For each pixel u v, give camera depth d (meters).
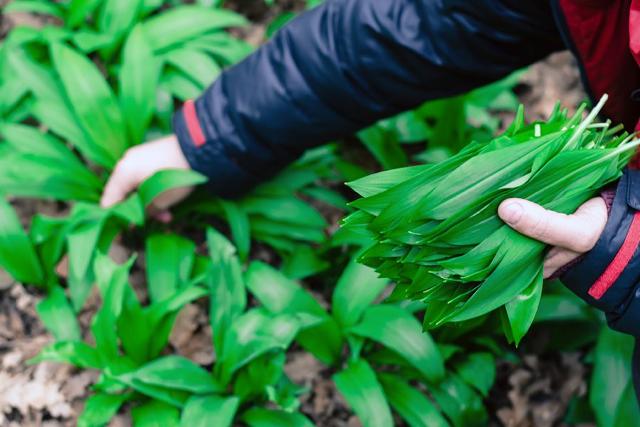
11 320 1.46
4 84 1.54
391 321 1.37
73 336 1.40
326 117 1.34
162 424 1.32
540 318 1.43
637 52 1.01
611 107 1.14
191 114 1.39
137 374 1.31
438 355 1.35
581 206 1.04
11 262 1.42
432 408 1.38
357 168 1.57
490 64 1.25
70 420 1.39
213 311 1.36
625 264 1.03
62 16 1.63
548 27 1.19
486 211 1.00
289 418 1.35
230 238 1.56
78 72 1.48
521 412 1.47
